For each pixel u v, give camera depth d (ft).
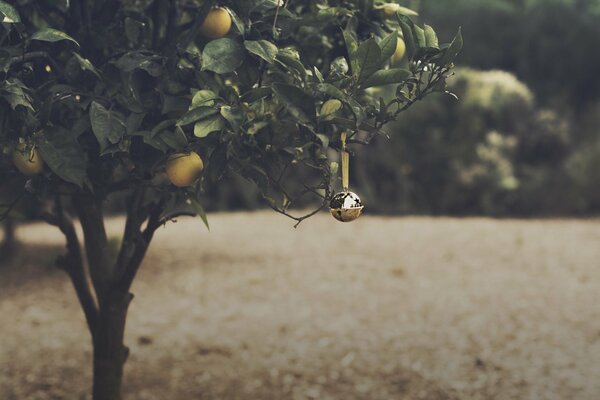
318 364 15.64
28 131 7.97
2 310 20.08
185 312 19.80
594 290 21.59
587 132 41.32
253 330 18.10
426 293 21.54
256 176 8.51
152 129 8.45
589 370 15.07
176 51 8.68
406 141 38.34
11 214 9.92
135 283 22.95
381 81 8.16
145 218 10.14
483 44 43.42
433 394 14.01
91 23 9.23
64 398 13.93
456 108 38.27
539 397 13.80
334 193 8.50
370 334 17.65
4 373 15.10
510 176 38.27
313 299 21.04
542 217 37.14
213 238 30.35
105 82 8.46
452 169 37.99
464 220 35.94
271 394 14.06
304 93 8.05
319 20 8.64
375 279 23.36
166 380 14.71
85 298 10.89
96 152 8.61
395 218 36.63
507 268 24.82
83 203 10.07
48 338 17.53
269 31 8.59
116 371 10.82
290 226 33.35
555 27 42.50
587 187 38.09
